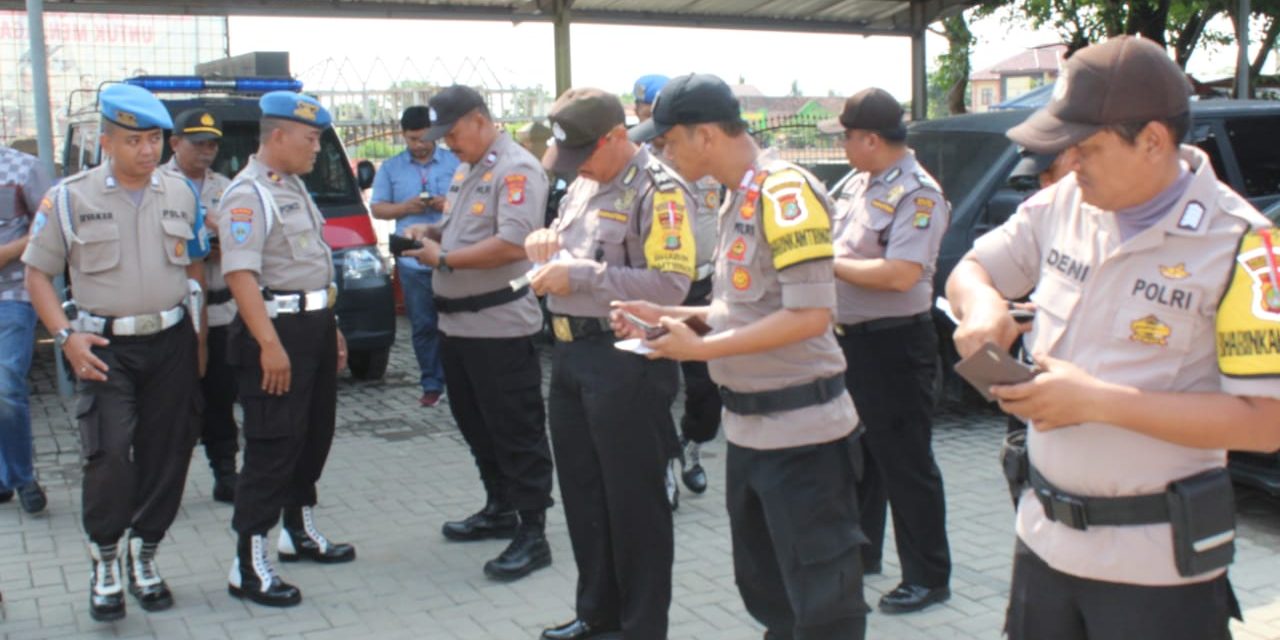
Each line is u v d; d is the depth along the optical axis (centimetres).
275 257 430
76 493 588
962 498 557
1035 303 224
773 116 1212
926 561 412
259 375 427
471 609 430
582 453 379
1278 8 1389
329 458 657
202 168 564
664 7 1184
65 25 1356
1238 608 219
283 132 429
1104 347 207
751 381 297
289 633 410
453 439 698
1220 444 193
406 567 477
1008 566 461
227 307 549
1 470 544
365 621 420
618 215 364
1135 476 207
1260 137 721
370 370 872
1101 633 214
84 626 419
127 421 417
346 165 845
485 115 458
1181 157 206
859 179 422
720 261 300
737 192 296
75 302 421
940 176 702
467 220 457
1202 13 1356
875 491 440
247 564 438
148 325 419
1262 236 193
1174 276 200
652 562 366
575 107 354
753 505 314
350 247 811
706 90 291
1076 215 218
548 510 552
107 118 410
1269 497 545
